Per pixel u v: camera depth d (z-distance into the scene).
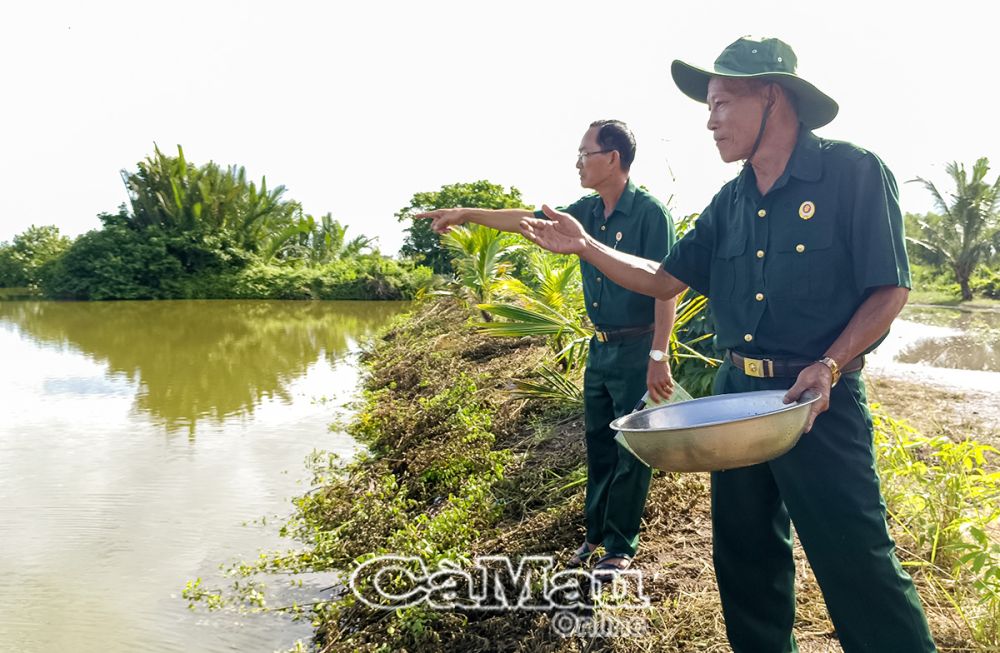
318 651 3.62
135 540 5.02
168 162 35.66
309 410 8.84
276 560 4.61
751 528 2.46
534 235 2.60
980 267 30.70
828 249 2.20
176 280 34.00
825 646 2.83
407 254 40.94
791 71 2.27
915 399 6.70
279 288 33.69
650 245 3.40
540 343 9.31
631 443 2.12
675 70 2.47
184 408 8.98
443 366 9.21
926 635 2.17
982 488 3.43
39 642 3.76
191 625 3.93
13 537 5.07
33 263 37.00
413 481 5.65
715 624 3.02
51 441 7.50
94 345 15.33
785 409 1.95
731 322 2.41
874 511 2.17
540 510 4.58
